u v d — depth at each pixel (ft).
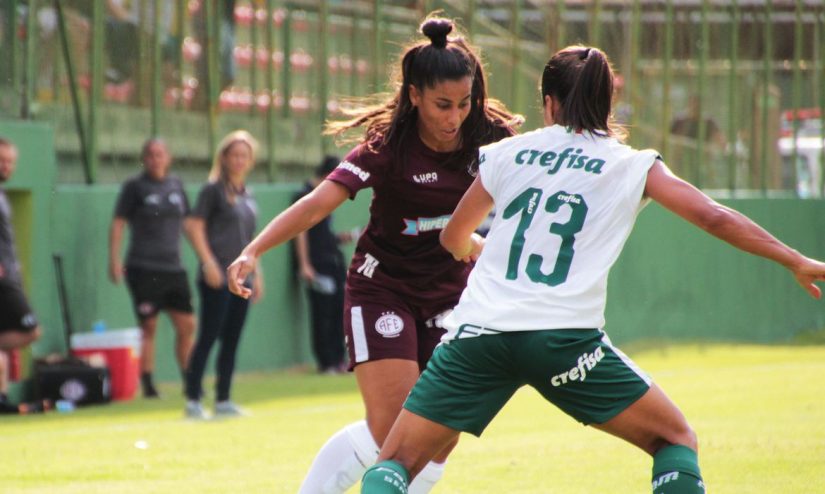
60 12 141.28
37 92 139.33
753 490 68.80
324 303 160.25
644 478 74.43
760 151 227.40
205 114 160.15
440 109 51.60
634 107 205.98
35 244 132.98
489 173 46.09
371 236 56.18
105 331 141.28
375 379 54.24
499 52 193.98
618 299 196.34
